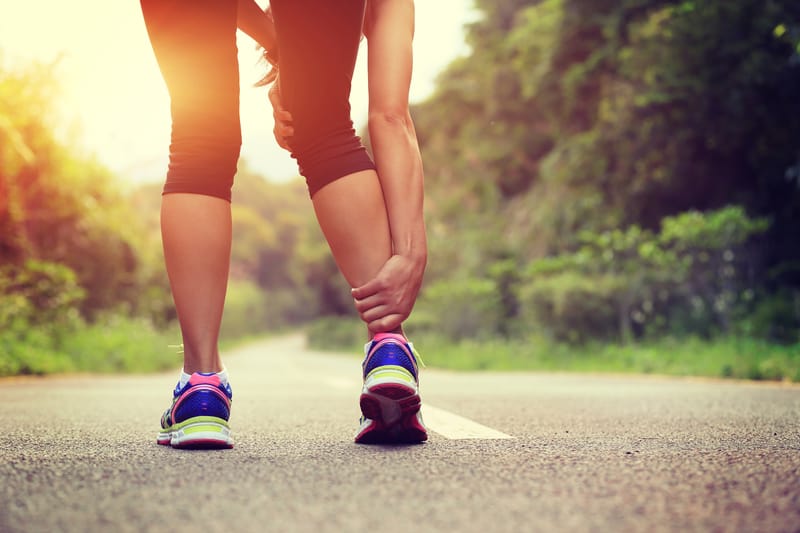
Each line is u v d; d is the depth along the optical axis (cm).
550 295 1237
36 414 236
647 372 874
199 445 149
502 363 1309
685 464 128
